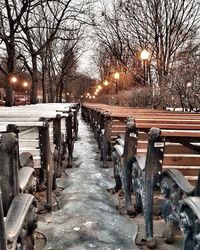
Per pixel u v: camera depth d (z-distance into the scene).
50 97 34.69
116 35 20.25
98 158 8.24
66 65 36.38
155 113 5.66
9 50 17.39
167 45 15.91
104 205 4.47
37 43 25.61
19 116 4.79
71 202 4.57
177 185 2.74
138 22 18.06
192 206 2.09
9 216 1.97
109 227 3.74
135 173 3.90
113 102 24.72
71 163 7.08
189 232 2.14
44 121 3.96
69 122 7.03
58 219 3.99
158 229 3.68
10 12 16.92
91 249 3.21
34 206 2.35
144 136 4.07
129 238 3.48
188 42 16.28
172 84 11.80
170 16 15.84
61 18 19.77
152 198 3.26
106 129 6.89
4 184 2.13
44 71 27.88
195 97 10.48
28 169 2.77
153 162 3.14
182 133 2.84
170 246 3.30
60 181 5.83
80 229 3.67
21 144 3.98
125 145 4.09
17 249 1.92
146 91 14.49
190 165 3.16
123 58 21.33
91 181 5.80
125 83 23.95
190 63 12.19
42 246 3.29
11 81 17.62
